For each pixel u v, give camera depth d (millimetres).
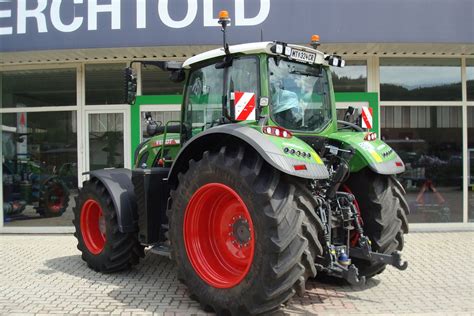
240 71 4289
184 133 4980
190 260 4062
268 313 3764
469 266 5605
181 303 4289
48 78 8219
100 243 5566
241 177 3633
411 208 7977
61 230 8148
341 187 4664
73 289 4754
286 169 3428
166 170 5008
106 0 6844
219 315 3854
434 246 6699
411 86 7957
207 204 4117
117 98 8039
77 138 8133
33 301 4363
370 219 4477
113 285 4895
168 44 6812
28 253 6547
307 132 4402
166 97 7914
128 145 7984
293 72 4410
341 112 7777
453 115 8000
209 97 4672
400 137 7945
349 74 7910
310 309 4070
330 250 3926
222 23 4266
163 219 4934
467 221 7984
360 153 4348
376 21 6691
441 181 7992
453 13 6723
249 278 3588
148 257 6191
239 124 3900
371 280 5012
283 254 3463
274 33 6742
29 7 6926
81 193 5645
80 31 6875
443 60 7984
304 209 3650
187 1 6773
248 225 3951
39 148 8258
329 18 6715
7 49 7008
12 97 8297
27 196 8289
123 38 6844
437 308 4117
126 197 5227
